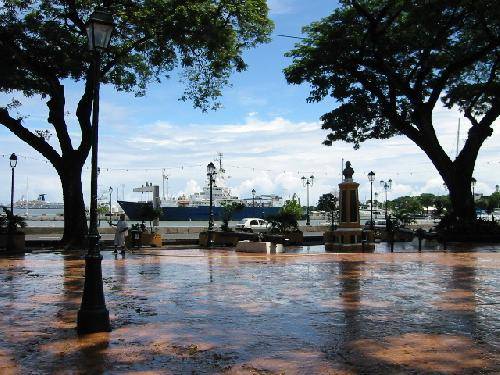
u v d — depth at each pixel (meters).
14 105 24.92
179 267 16.06
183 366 5.68
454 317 8.12
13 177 27.30
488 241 28.33
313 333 7.12
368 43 29.56
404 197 106.31
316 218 90.38
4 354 6.22
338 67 30.47
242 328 7.46
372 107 32.25
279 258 19.34
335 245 24.45
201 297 10.19
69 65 24.17
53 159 25.61
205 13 23.73
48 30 23.17
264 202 96.31
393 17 28.00
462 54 30.30
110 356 6.09
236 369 5.55
